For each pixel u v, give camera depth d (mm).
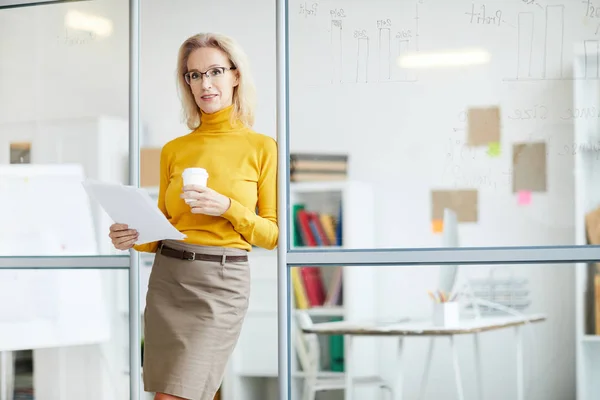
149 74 3592
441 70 3010
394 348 3115
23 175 3438
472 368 3035
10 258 3357
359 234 3109
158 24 3582
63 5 3434
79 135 3396
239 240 2566
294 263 2971
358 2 3059
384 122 3057
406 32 3033
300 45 3092
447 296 3074
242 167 2609
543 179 2941
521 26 2959
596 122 2904
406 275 3115
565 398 2967
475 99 2990
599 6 2904
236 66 2672
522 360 3000
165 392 2445
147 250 2693
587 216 2900
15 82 3467
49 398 3402
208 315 2492
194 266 2508
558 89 2932
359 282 3164
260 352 3840
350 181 3098
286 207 2992
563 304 2973
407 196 3049
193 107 2717
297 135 3115
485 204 2986
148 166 3646
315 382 3188
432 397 3064
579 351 2955
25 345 3428
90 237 3363
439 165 3023
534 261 2865
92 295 3387
